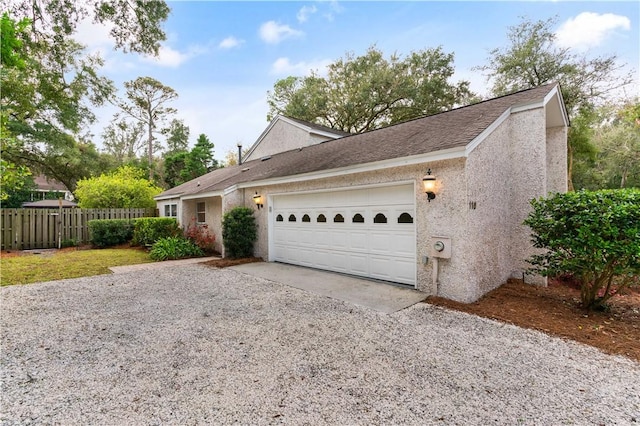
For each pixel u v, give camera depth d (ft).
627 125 63.36
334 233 25.63
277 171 31.65
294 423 7.64
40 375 9.96
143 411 8.11
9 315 15.74
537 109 20.17
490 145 18.88
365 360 10.90
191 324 14.52
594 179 67.82
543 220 15.80
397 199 20.93
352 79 79.97
